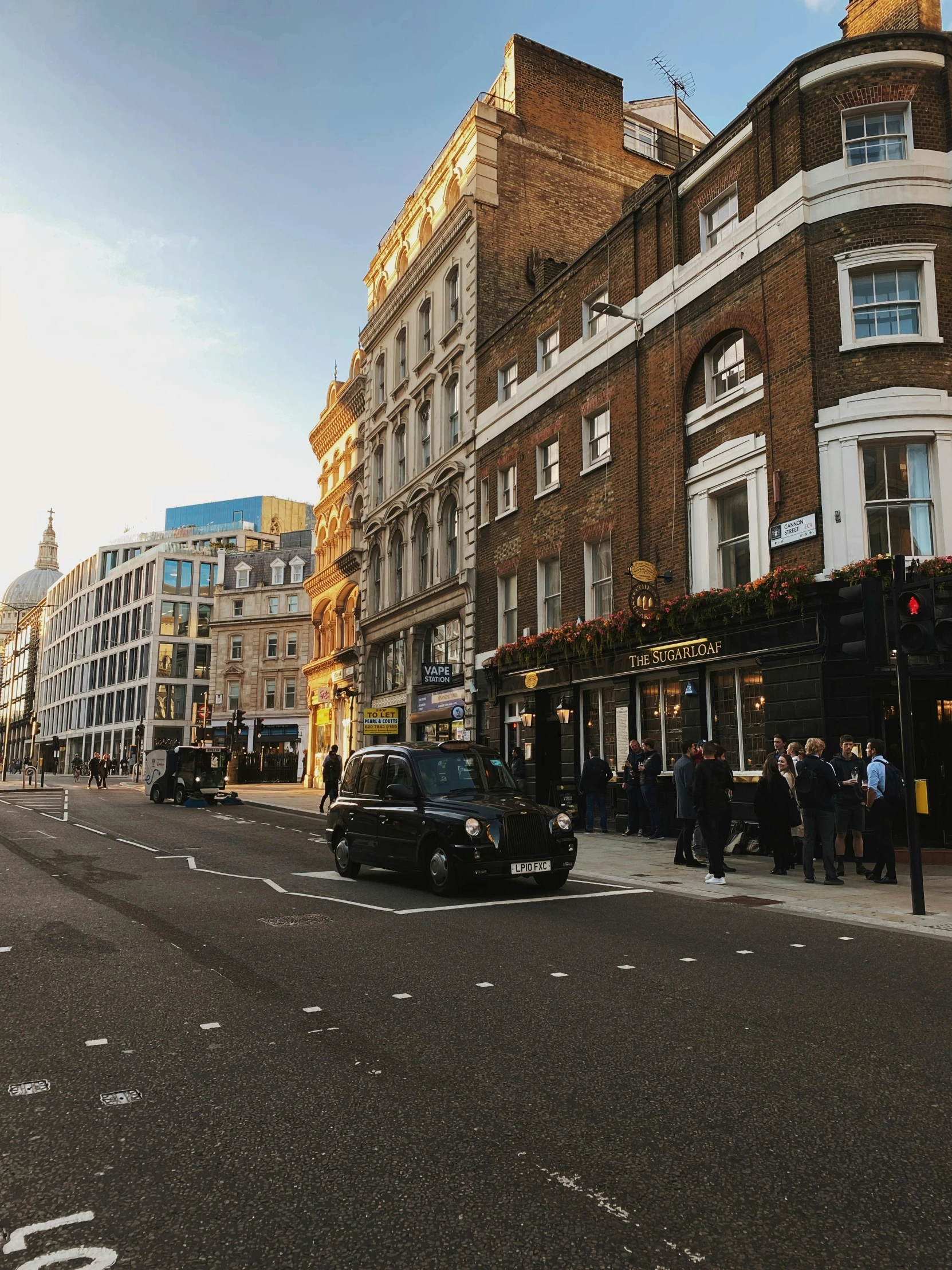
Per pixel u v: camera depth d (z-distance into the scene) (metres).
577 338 21.23
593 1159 3.42
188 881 11.38
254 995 5.81
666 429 17.73
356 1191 3.18
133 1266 2.72
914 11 17.06
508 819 9.96
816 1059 4.57
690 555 16.95
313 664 44.00
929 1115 3.85
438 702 26.94
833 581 13.39
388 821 10.94
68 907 9.27
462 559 25.98
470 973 6.38
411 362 31.34
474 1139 3.61
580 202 28.66
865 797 11.91
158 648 79.38
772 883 11.12
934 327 13.88
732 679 15.80
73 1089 4.19
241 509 108.69
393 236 34.97
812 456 14.15
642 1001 5.64
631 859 13.55
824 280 14.41
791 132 15.15
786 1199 3.11
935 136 14.44
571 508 20.81
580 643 19.14
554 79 28.98
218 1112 3.90
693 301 17.25
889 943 7.56
